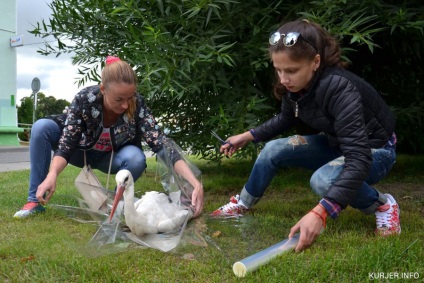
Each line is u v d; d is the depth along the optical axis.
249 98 3.64
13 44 13.68
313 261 2.06
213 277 1.96
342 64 2.43
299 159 2.84
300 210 3.22
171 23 3.52
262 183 2.94
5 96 13.88
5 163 8.62
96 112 2.88
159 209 2.56
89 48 4.11
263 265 2.04
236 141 2.90
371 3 3.35
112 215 2.43
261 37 3.59
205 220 2.86
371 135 2.47
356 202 2.53
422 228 2.72
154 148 3.01
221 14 3.50
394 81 5.04
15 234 2.63
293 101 2.49
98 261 2.14
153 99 3.88
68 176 5.25
